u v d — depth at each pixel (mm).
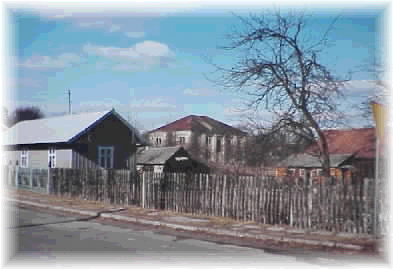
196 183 18203
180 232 14828
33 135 37156
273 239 13094
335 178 14117
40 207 22328
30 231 14438
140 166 51875
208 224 15500
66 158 33156
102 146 34094
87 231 14719
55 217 18453
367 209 13297
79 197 25312
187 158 49906
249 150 19547
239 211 16516
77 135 32750
